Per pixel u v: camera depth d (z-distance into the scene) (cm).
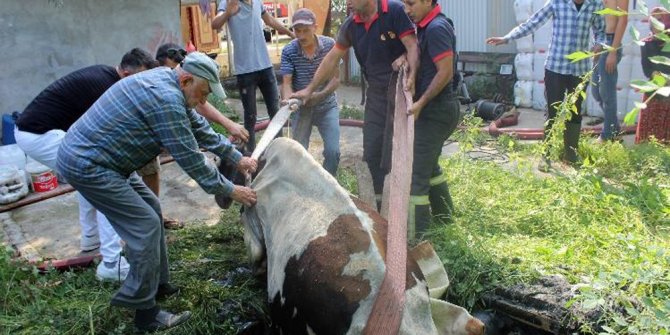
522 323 378
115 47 849
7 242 530
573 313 353
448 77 423
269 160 389
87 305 404
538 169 654
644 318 306
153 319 379
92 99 444
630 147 696
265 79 723
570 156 668
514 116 883
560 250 422
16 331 382
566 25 646
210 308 396
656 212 476
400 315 263
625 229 453
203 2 1279
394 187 349
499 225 491
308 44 573
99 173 348
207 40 1480
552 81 668
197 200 618
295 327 312
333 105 572
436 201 499
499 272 402
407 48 446
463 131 787
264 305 402
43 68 791
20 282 435
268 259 355
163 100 341
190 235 515
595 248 420
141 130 348
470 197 536
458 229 450
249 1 695
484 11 1071
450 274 405
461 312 301
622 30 680
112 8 837
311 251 313
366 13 459
